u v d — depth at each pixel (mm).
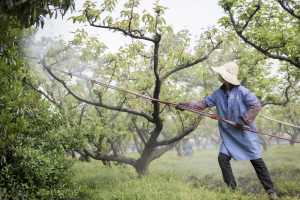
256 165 7191
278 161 16859
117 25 9297
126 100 11125
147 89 11445
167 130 18531
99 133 10773
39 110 6648
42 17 5035
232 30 10688
